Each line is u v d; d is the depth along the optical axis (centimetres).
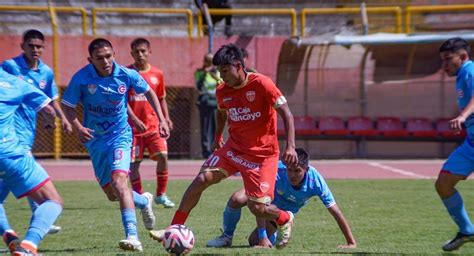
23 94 1945
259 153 2084
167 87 6356
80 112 5875
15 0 6744
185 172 5228
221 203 3572
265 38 6500
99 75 2286
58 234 2636
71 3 6888
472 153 2131
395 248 2341
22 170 1877
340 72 6334
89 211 3294
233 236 2597
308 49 6241
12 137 1892
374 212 3319
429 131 6325
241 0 7112
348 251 2219
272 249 2261
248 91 2056
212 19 6650
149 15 6806
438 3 7206
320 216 3170
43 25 6475
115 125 2322
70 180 4738
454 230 2814
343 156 6384
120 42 6275
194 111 6356
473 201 3725
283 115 2050
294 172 2283
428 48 6209
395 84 6341
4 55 6028
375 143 6406
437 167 5688
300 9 7200
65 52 6159
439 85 6334
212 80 5878
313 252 2178
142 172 5241
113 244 2416
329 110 6356
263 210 2081
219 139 2352
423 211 3362
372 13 6694
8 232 1994
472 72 2072
